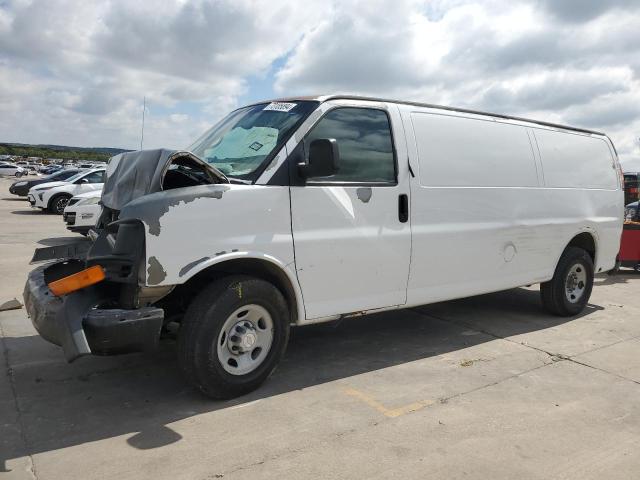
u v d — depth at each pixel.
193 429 3.35
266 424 3.44
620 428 3.54
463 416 3.64
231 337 3.70
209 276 3.77
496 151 5.34
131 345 3.31
